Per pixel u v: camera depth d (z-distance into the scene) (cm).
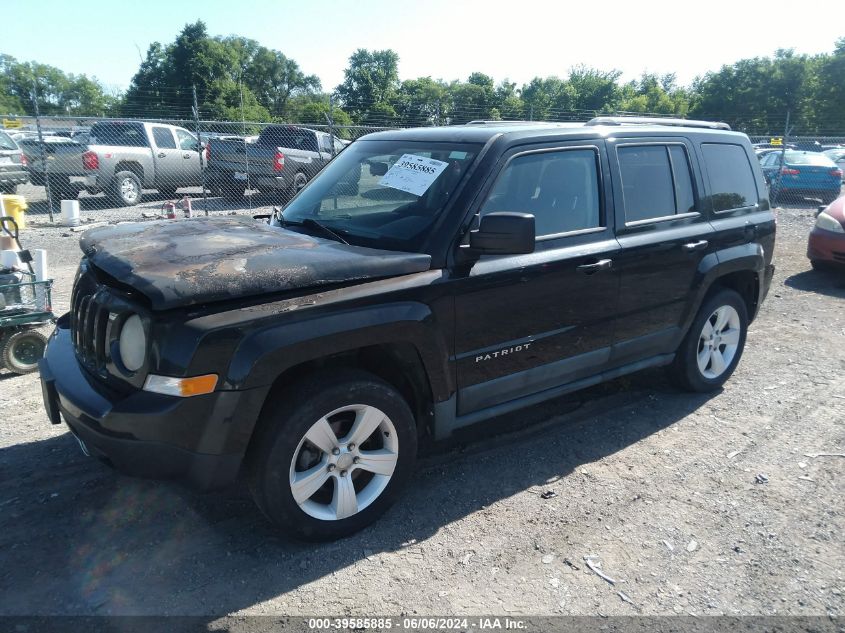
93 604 267
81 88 8394
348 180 394
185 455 268
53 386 309
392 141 409
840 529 328
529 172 363
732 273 499
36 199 1658
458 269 326
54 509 331
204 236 339
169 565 292
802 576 293
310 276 284
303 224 375
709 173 470
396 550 307
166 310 264
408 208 347
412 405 348
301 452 298
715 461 396
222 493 349
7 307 496
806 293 830
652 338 435
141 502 340
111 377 286
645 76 7562
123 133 1573
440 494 355
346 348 289
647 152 429
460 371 337
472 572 293
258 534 316
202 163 1351
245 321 266
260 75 8262
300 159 1582
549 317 367
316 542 308
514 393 370
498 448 409
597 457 400
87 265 337
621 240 398
